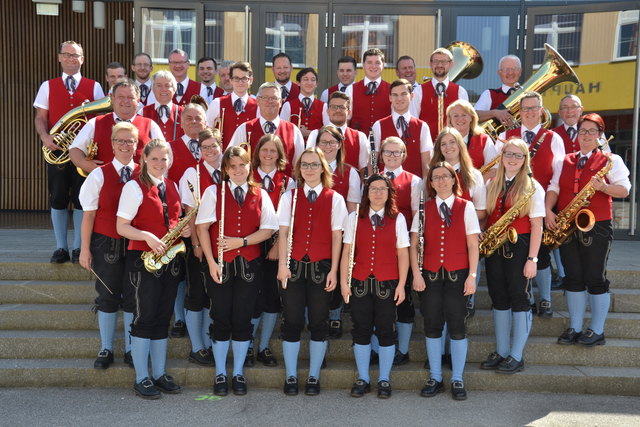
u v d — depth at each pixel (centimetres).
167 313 415
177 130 514
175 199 415
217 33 762
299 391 427
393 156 438
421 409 398
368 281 409
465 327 416
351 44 762
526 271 418
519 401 414
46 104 541
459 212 410
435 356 420
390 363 418
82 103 535
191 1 753
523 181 419
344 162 464
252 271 413
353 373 435
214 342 420
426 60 762
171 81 507
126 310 411
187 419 378
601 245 444
